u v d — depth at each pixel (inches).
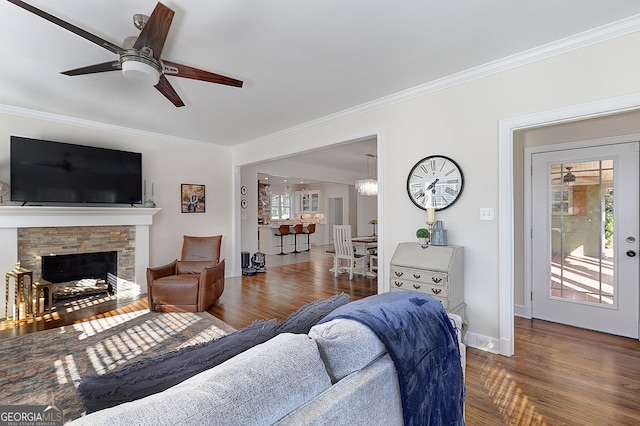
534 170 138.8
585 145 126.1
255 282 209.8
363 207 415.5
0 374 90.0
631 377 87.4
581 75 88.0
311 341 37.1
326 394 33.4
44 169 147.5
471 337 109.2
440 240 110.8
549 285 135.2
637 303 114.6
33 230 149.9
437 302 56.2
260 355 32.8
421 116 122.5
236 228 230.2
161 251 194.7
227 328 126.5
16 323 130.5
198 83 117.2
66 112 149.7
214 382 27.7
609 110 83.7
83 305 157.1
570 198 130.8
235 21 79.0
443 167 116.0
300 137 173.9
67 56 96.0
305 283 207.0
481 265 107.2
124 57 77.3
